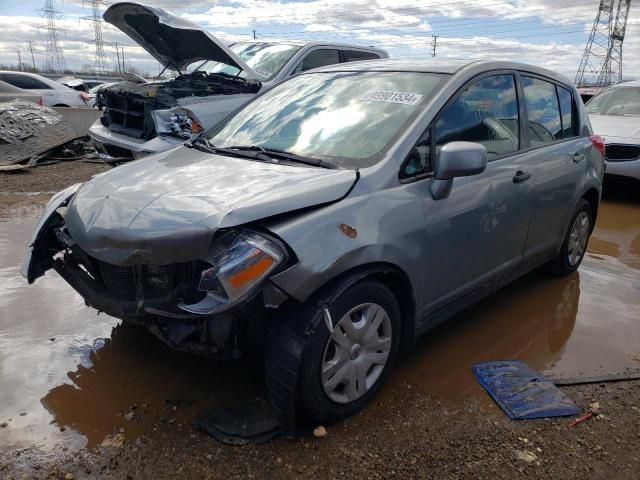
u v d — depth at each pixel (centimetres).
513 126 387
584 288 476
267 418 279
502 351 365
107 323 379
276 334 257
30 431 271
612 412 300
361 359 282
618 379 331
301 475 247
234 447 261
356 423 282
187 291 256
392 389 315
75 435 269
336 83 379
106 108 721
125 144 642
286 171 296
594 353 367
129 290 275
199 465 251
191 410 289
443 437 275
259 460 254
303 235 252
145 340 358
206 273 249
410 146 305
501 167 361
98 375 319
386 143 308
